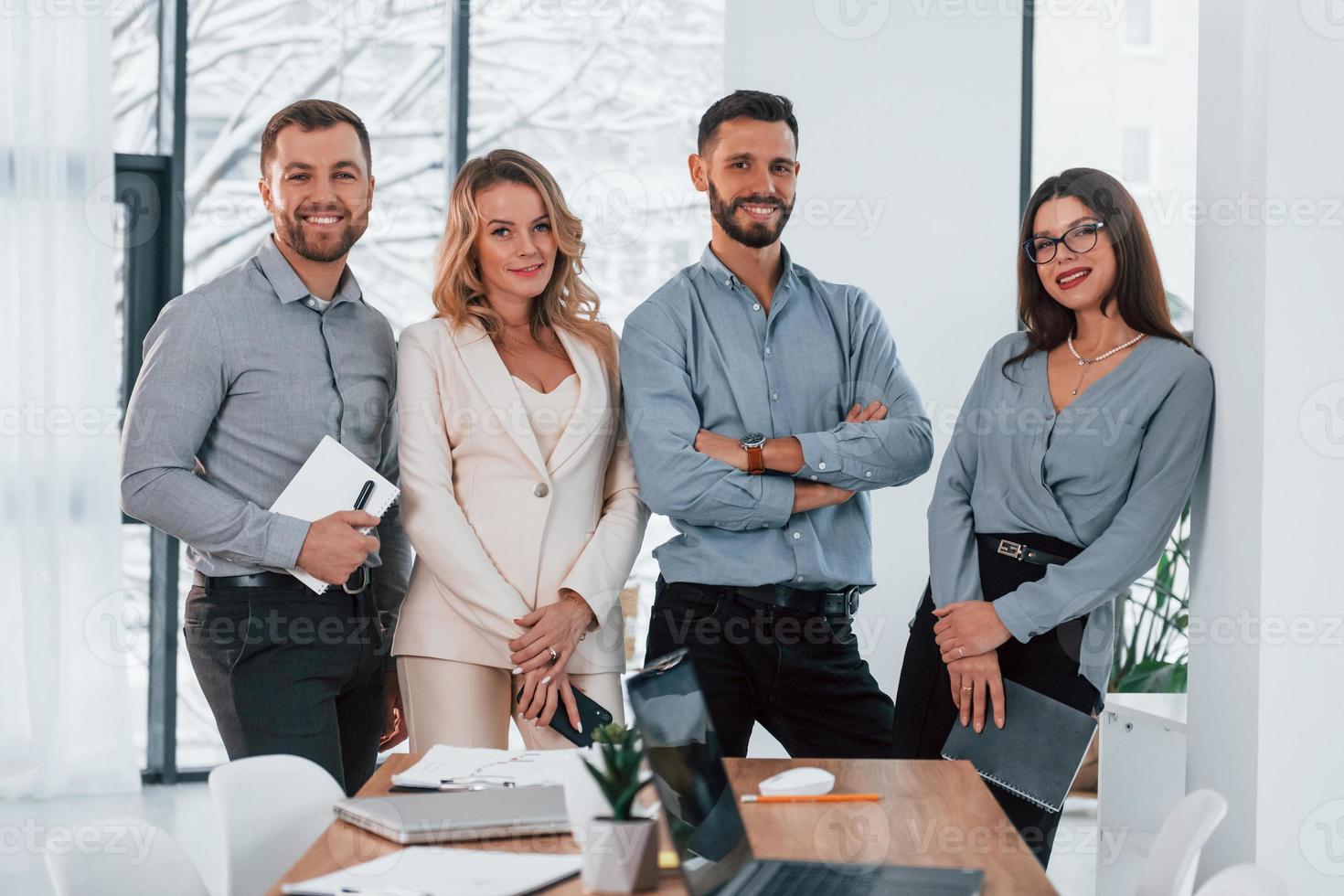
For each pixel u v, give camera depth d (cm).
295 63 498
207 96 493
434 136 506
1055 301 261
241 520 258
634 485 291
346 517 260
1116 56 507
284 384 271
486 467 274
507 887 151
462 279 281
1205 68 251
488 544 271
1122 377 248
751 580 283
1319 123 227
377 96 502
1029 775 243
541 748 277
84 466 473
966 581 259
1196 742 254
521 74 507
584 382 282
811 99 480
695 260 516
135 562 493
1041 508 253
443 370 278
